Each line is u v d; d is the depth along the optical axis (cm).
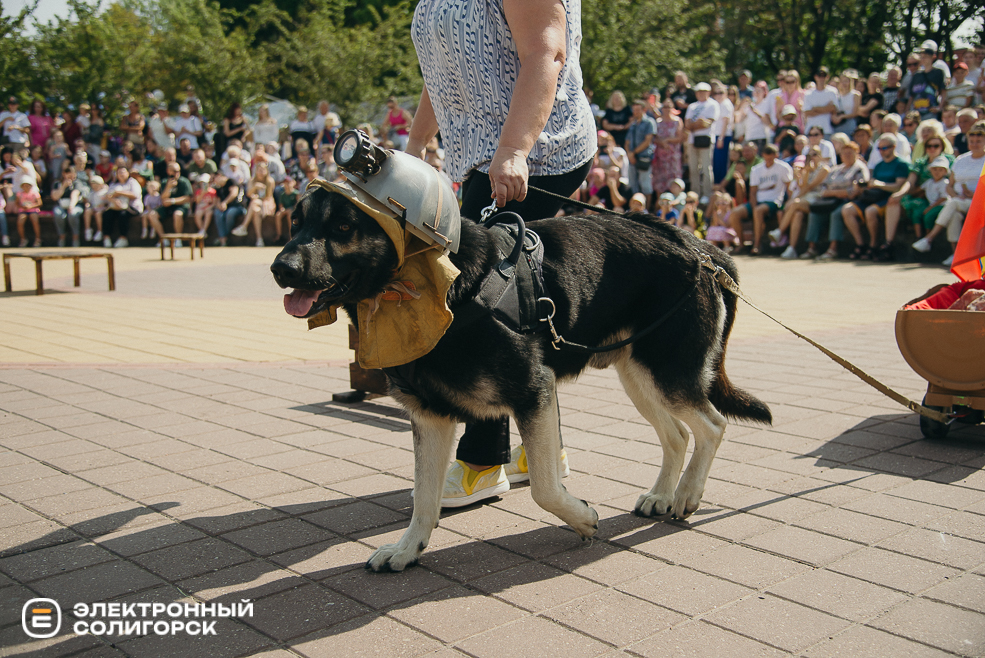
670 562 282
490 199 334
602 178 1402
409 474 377
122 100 2380
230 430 447
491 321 261
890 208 1184
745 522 316
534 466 278
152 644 229
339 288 245
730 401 332
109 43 2520
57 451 407
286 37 2669
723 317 328
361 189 243
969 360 393
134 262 1455
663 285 312
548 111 289
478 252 267
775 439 422
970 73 1313
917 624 235
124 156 1891
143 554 290
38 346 687
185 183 1778
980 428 441
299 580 271
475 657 221
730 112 1489
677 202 1323
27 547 296
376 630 237
